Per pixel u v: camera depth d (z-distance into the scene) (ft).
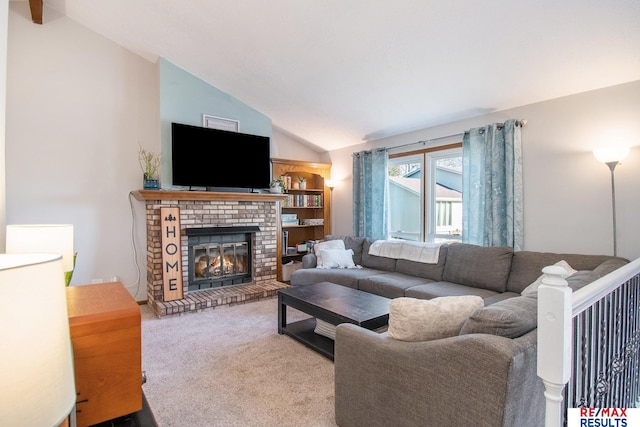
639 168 9.00
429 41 9.34
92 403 3.23
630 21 7.44
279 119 16.65
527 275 10.26
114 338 3.30
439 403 4.42
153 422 3.54
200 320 11.85
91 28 13.06
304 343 9.68
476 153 12.24
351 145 17.97
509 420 3.82
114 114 13.53
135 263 14.03
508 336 4.26
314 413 6.56
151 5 10.75
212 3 9.96
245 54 12.09
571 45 8.41
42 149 12.24
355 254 15.58
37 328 1.96
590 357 4.76
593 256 9.35
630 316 6.52
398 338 5.28
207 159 14.12
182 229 13.47
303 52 11.15
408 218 15.75
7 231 5.48
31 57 12.05
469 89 11.06
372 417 5.36
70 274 6.06
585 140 9.93
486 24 8.33
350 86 12.47
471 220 12.42
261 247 15.78
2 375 1.81
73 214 12.79
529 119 11.15
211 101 14.75
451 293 10.49
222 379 7.84
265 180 15.85
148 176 12.88
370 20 9.16
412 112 13.34
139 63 14.05
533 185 11.05
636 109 9.02
